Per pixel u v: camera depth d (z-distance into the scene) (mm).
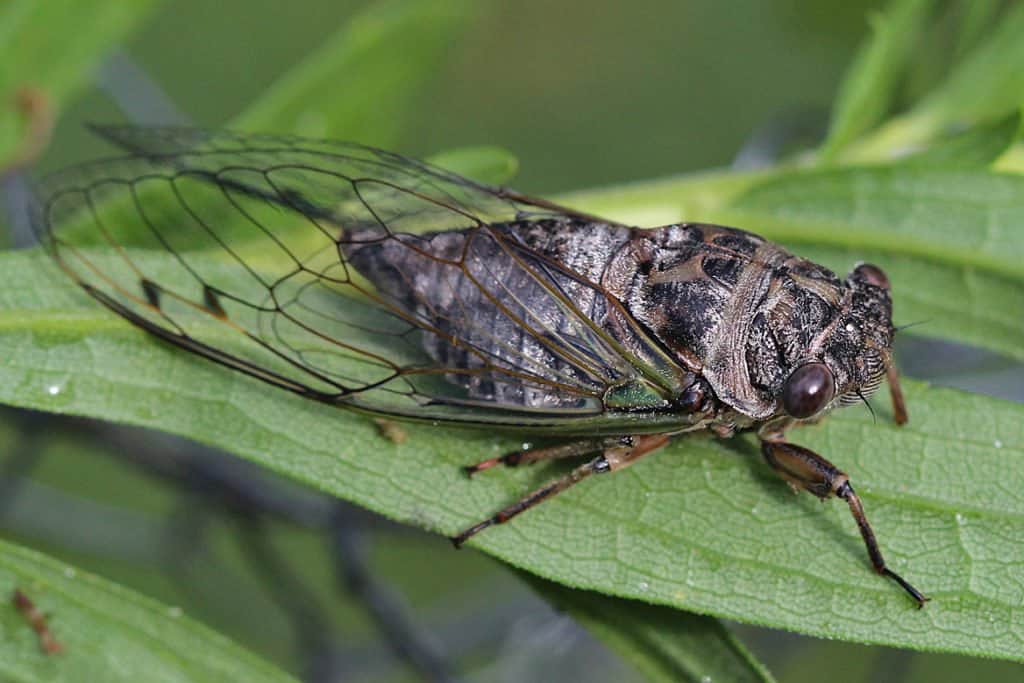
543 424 228
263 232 232
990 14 246
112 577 280
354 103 247
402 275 231
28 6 240
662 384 229
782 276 230
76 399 222
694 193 238
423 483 226
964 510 228
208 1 353
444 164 234
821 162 240
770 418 229
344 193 233
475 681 257
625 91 365
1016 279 235
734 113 362
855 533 227
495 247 231
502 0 366
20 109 241
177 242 232
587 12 369
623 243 232
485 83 362
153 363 224
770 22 268
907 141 243
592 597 225
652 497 227
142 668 216
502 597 260
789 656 256
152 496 293
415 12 246
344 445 225
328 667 251
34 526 256
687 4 369
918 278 236
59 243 226
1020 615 224
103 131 234
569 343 229
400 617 248
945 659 284
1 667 215
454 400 228
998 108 241
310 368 227
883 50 240
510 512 225
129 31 244
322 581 283
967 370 256
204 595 259
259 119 245
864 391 230
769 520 227
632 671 258
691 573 225
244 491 248
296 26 354
